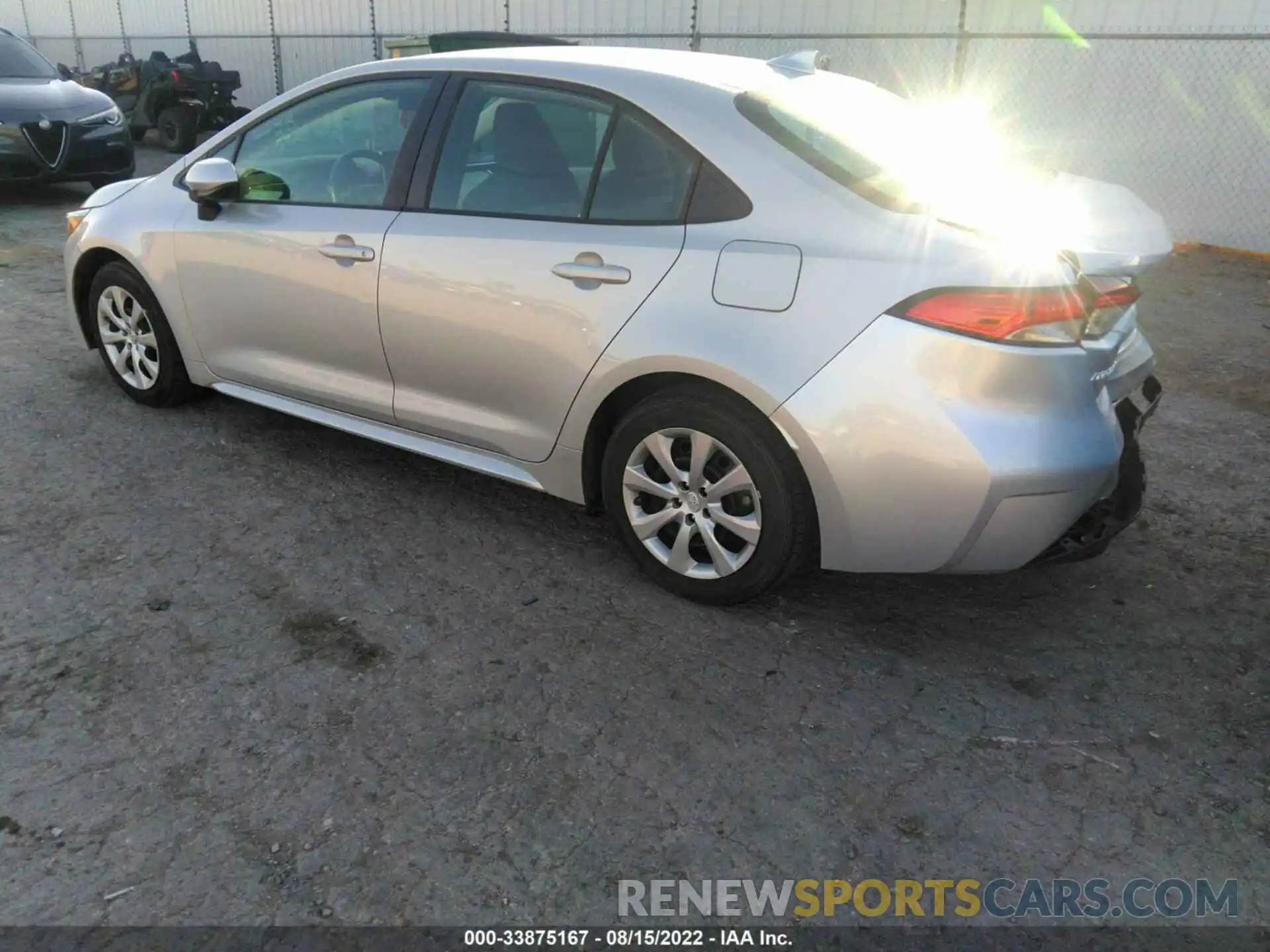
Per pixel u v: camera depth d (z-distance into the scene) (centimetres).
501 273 323
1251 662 302
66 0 2102
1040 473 264
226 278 401
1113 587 344
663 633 308
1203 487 426
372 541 358
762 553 298
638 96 311
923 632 314
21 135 929
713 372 285
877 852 228
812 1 1112
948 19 1032
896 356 265
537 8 1334
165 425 453
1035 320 261
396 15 1517
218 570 334
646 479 316
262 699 270
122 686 272
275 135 397
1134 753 261
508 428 341
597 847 226
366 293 356
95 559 337
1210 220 953
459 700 273
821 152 294
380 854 221
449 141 348
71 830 224
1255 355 621
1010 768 255
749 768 251
